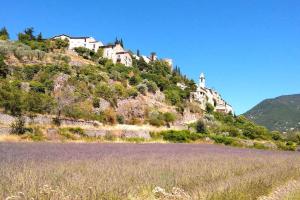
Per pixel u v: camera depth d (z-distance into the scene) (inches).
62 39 3649.1
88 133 1829.5
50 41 3378.4
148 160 803.4
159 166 658.2
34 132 1553.9
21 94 1786.4
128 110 2490.2
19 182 369.1
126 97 2613.2
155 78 3533.5
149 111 2650.1
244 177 532.7
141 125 2445.9
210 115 3607.3
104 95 2409.0
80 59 3270.2
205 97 4645.7
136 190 395.9
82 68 2728.8
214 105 5339.6
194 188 433.4
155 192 386.6
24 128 1531.7
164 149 1418.6
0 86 1782.7
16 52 2453.2
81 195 334.6
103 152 1027.3
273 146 2731.3
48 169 510.9
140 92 2972.4
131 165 656.4
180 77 4783.5
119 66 3496.6
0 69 2062.0
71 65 2743.6
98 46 3991.1
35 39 3348.9
